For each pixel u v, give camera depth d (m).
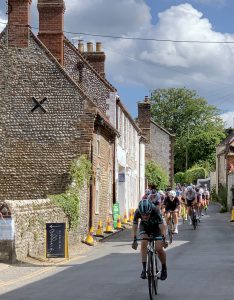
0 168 25.89
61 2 28.16
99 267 15.76
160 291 11.41
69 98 26.17
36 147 25.94
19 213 17.55
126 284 12.33
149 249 11.03
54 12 28.23
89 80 32.94
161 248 11.18
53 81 26.33
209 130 99.69
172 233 22.92
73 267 16.17
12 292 11.77
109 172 31.98
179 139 99.44
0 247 16.89
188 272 14.12
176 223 23.30
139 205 11.27
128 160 41.75
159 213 11.34
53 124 26.03
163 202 23.61
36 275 14.62
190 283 12.39
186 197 30.75
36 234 19.00
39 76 26.38
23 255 17.81
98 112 26.30
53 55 27.98
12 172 25.81
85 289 11.80
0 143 26.06
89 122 25.89
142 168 51.97
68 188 23.89
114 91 33.12
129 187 42.31
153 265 10.95
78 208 23.16
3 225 16.88
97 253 20.19
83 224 24.78
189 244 22.23
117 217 32.84
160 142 65.38
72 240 22.55
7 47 26.59
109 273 14.27
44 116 26.09
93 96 33.06
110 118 33.12
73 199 22.72
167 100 102.31
